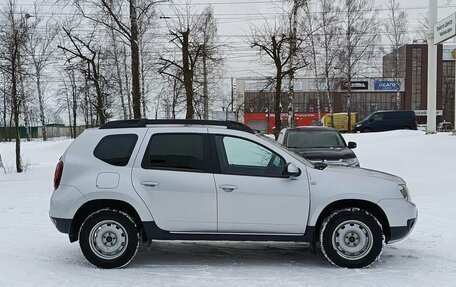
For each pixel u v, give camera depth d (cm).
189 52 2362
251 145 590
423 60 7888
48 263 595
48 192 1275
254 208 569
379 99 8306
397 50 4775
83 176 581
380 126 3562
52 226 828
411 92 7994
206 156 582
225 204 570
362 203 584
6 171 1867
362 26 4156
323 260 616
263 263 603
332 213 575
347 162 1042
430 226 803
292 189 571
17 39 2070
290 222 570
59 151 2980
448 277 534
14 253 642
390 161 1795
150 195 573
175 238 576
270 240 574
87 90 3966
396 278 530
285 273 554
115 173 578
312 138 1209
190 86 2178
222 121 610
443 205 988
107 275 545
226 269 573
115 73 3447
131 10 1639
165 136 590
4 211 976
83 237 573
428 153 1862
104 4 1700
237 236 573
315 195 570
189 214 571
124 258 573
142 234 598
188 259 624
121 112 3903
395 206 575
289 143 1195
